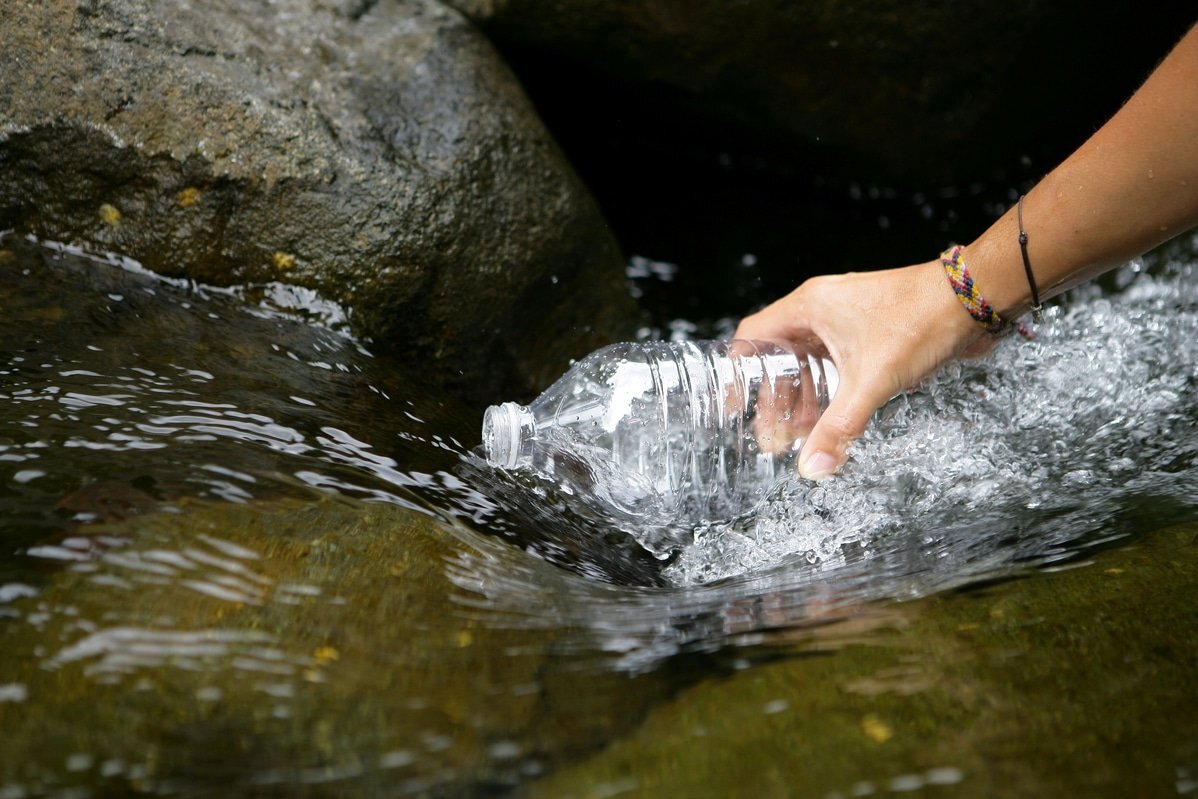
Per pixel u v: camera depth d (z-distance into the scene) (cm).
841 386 172
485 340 219
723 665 129
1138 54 279
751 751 112
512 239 224
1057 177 160
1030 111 289
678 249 296
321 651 122
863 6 265
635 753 112
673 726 116
